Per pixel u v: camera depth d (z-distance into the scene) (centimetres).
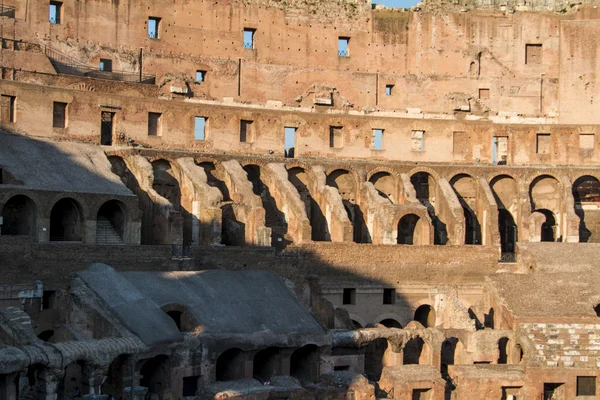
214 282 6550
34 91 7581
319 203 8531
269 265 7312
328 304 7144
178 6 9300
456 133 9306
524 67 10262
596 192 9269
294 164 8656
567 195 8869
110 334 5591
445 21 10225
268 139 8769
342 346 6525
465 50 10200
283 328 6231
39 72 8006
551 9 10356
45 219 6581
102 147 7812
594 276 7556
